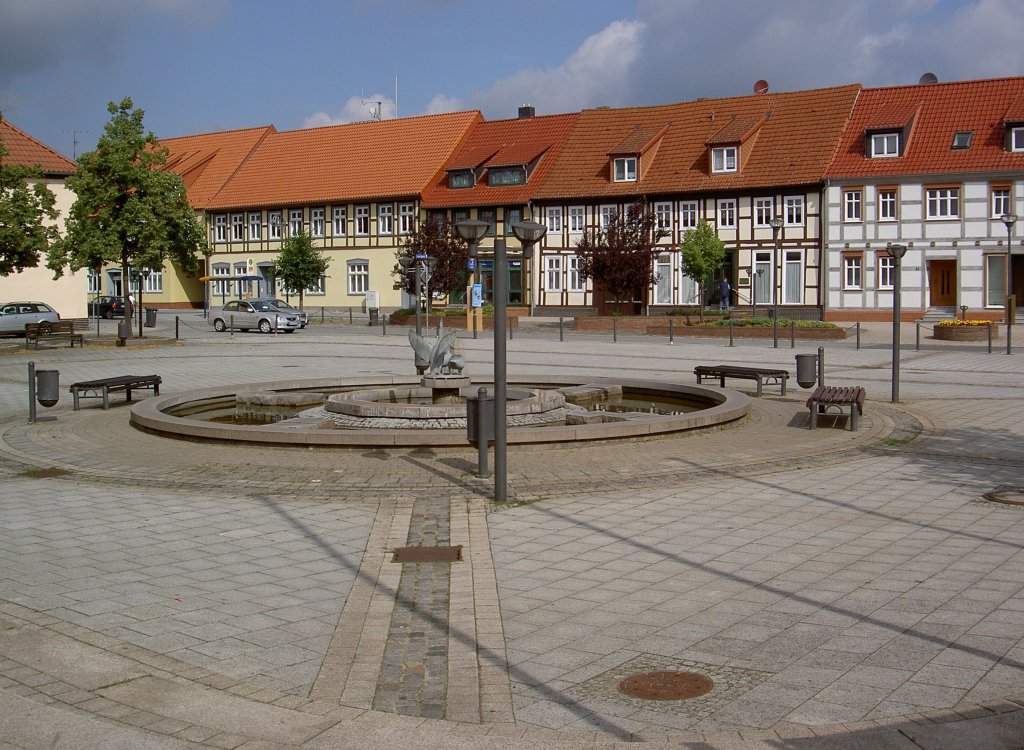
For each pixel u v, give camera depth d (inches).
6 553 350.0
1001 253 1866.4
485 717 214.5
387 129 2672.2
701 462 503.2
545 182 2267.5
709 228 1836.9
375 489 447.8
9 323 1758.1
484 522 387.2
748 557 334.3
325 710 218.1
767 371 794.8
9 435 625.6
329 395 740.0
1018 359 1163.9
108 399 767.7
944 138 1940.2
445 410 594.9
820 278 1999.3
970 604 281.0
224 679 236.1
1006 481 457.1
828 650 248.4
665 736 203.5
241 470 494.6
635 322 1833.2
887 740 197.6
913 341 1525.6
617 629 267.3
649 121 2284.7
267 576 320.2
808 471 483.2
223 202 2741.1
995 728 201.9
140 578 319.0
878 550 340.8
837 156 2000.5
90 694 227.1
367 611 284.7
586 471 480.7
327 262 2470.5
